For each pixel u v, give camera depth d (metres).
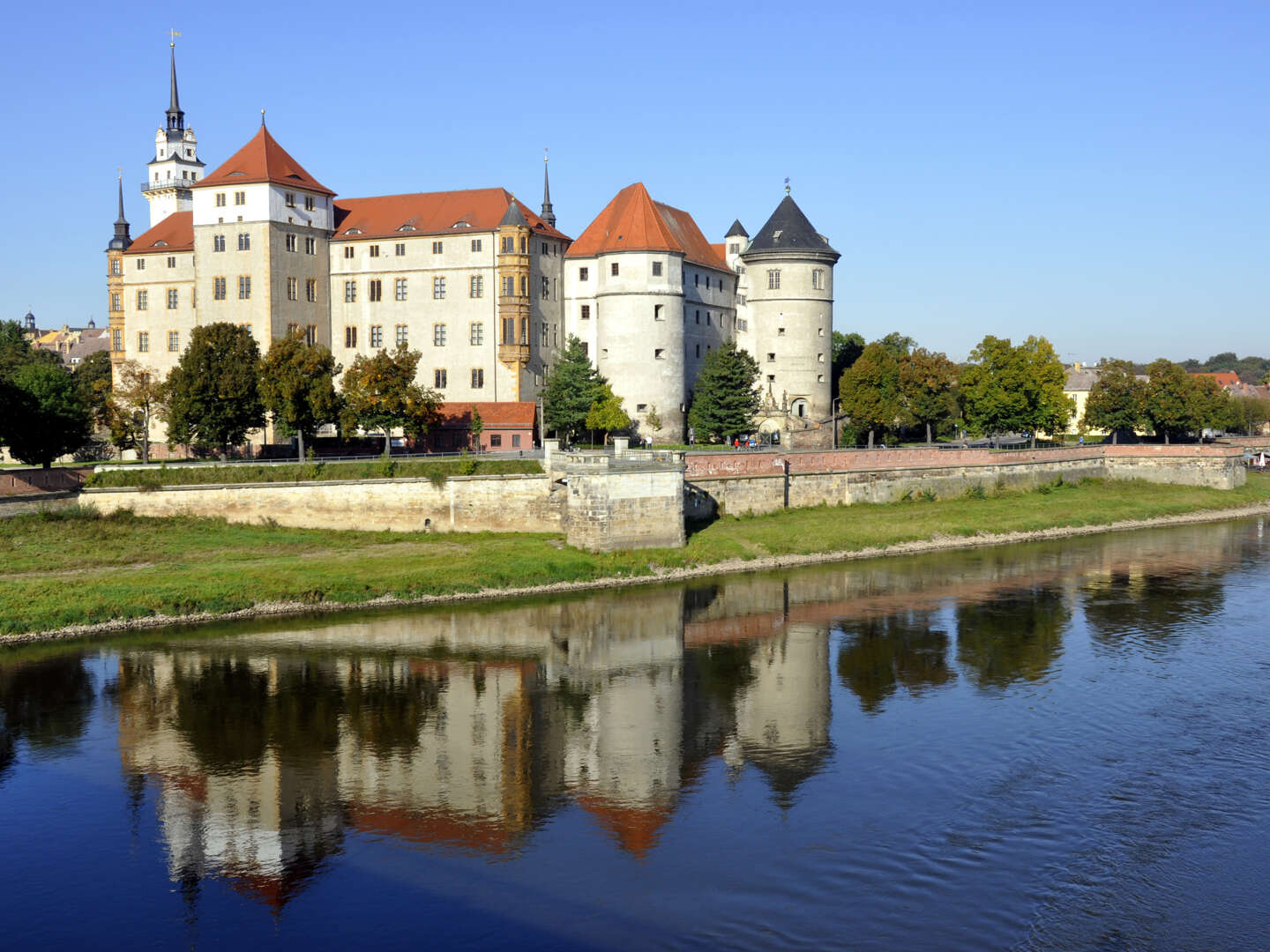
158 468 88.56
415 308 133.75
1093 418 176.12
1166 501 125.62
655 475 86.94
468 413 123.75
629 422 134.88
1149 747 48.28
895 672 59.78
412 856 38.88
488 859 38.59
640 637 66.38
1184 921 34.22
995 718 52.28
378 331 135.12
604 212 145.38
